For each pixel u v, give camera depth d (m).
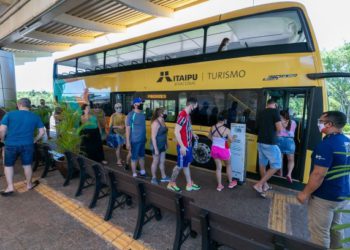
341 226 1.14
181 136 4.12
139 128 4.89
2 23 8.97
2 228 3.11
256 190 4.32
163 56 6.38
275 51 4.39
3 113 7.02
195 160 5.93
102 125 6.94
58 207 3.73
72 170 4.70
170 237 2.93
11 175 4.19
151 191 2.81
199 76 5.53
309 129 4.19
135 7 8.21
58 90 10.76
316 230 2.21
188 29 5.60
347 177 2.11
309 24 4.05
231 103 5.04
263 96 4.55
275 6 4.29
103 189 4.32
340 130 2.06
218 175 4.46
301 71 4.13
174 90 6.09
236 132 4.78
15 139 4.12
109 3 8.80
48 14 6.31
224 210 3.74
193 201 2.39
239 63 4.85
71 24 9.95
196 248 2.74
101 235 2.97
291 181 4.57
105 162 6.14
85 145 5.67
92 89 8.77
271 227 3.27
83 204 3.84
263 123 4.13
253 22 4.63
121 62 7.68
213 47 5.29
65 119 5.15
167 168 5.98
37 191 4.39
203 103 5.53
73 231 3.05
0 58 10.02
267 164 4.61
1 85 10.11
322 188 2.12
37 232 3.02
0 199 4.02
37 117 4.45
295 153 4.66
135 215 3.49
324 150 2.00
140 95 7.00
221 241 2.09
